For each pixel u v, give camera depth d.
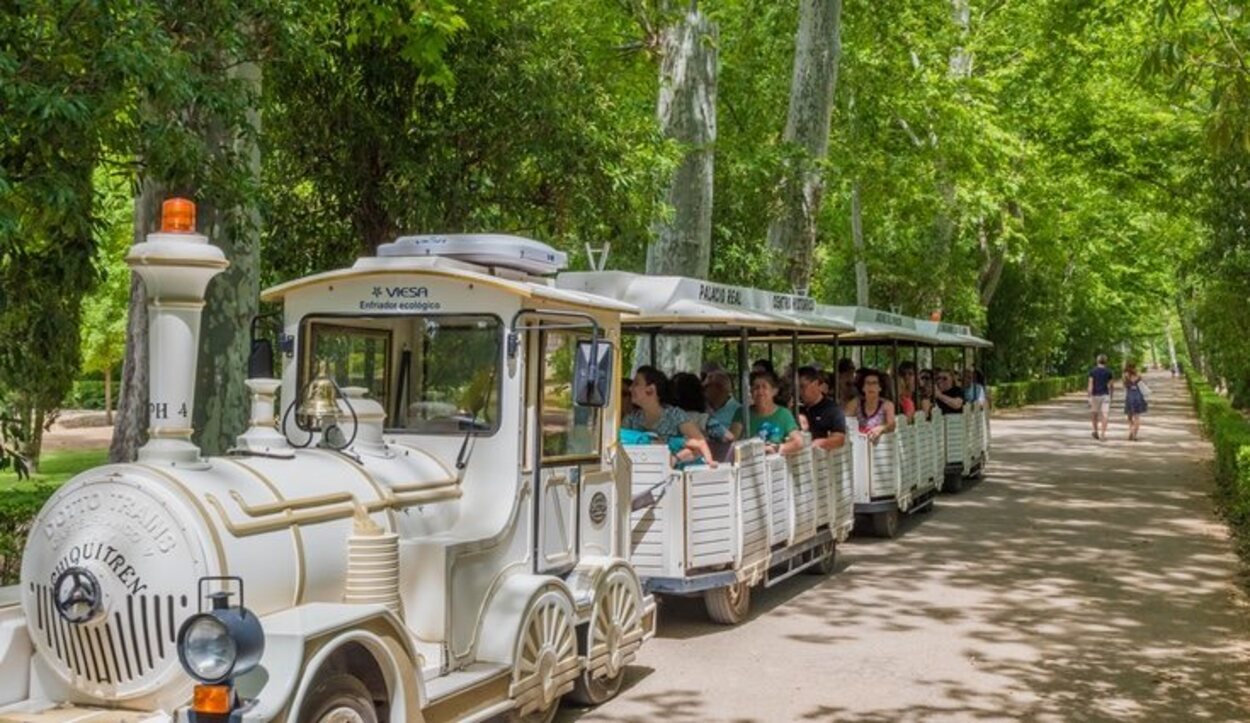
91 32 6.51
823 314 14.55
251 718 4.39
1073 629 9.46
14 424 9.33
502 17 11.35
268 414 5.76
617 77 17.02
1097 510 16.91
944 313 32.47
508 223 12.31
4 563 8.63
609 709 7.18
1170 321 114.75
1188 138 23.19
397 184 11.45
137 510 4.85
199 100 7.41
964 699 7.48
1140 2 17.89
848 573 12.02
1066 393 66.88
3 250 7.27
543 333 6.72
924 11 23.91
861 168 23.69
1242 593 10.91
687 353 15.12
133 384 10.10
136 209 9.62
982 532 14.87
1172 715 7.18
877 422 14.49
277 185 11.40
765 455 10.11
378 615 5.12
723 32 23.28
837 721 7.00
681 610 10.20
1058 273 48.97
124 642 4.82
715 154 18.97
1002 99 28.12
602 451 7.45
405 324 6.61
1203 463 24.02
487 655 6.05
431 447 6.54
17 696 5.01
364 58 11.07
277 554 5.09
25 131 6.52
